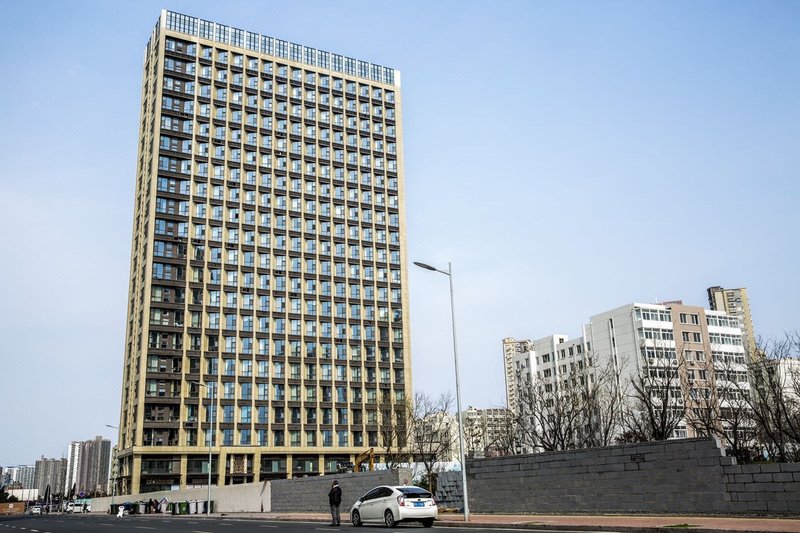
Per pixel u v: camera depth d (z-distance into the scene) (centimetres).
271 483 4847
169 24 10831
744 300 16938
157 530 2914
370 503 2794
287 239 10938
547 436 5784
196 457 9488
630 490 2378
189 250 10112
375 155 12169
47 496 16938
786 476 1955
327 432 10469
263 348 10319
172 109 10500
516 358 13525
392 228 11975
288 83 11650
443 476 3619
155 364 9569
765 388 4659
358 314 11238
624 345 11012
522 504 2805
